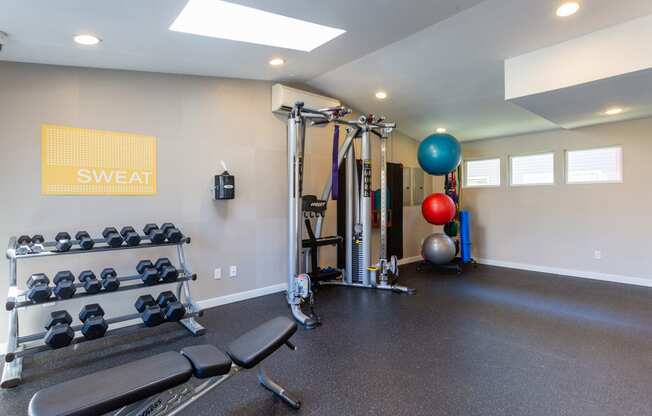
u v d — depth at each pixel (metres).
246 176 4.24
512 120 5.31
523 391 2.29
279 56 3.35
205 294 3.95
